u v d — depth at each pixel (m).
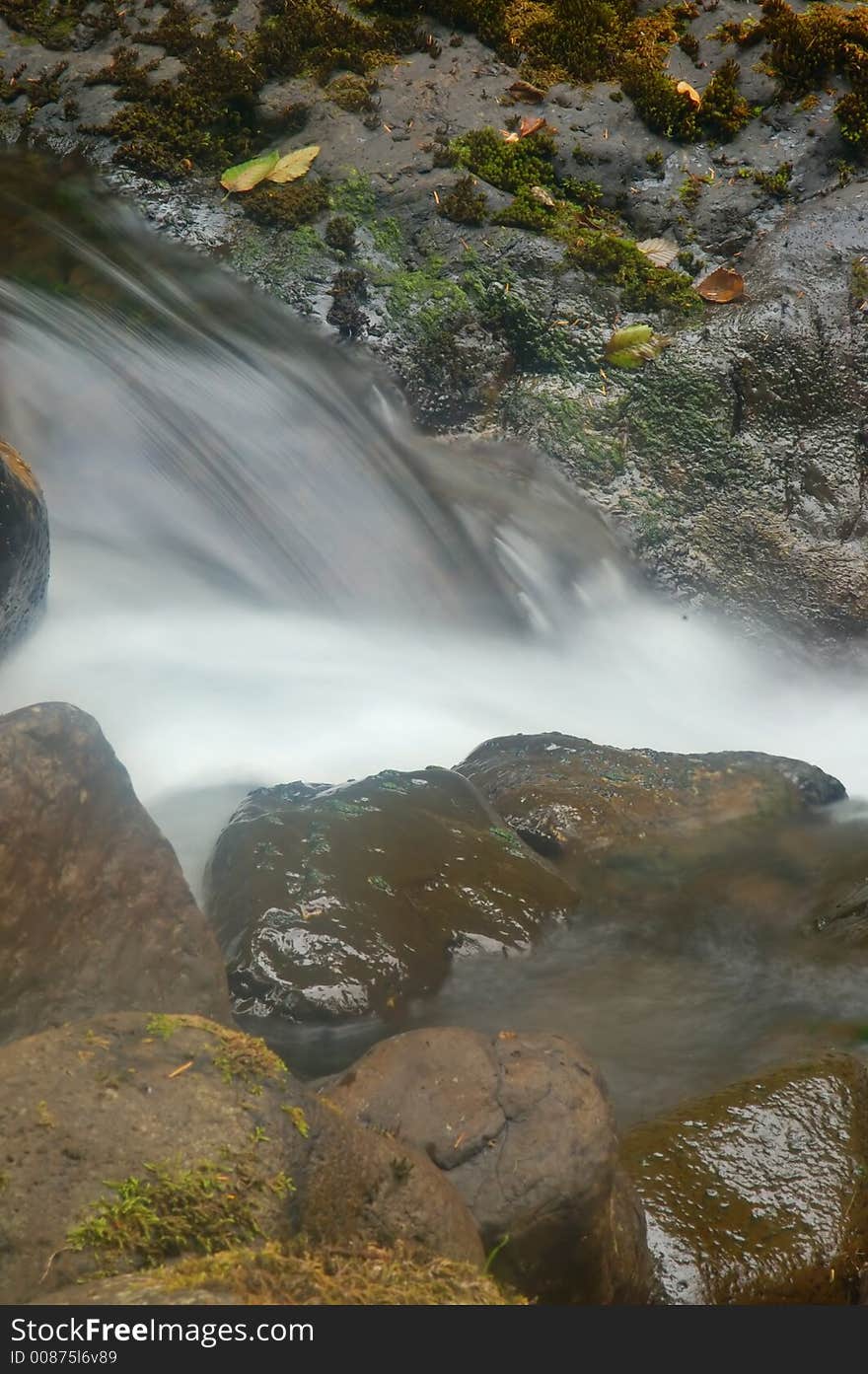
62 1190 2.08
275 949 4.24
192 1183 2.10
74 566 7.23
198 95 9.12
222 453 7.84
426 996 4.30
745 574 8.20
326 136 9.15
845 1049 4.04
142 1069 2.23
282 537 7.78
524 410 8.59
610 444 8.48
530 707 7.29
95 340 7.87
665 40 9.84
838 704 7.85
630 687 7.74
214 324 8.33
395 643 7.65
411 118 9.26
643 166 9.33
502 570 7.95
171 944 3.12
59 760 3.02
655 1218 3.19
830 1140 3.46
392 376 8.56
